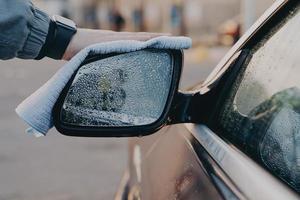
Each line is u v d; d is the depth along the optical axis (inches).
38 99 36.5
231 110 41.8
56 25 38.9
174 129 49.5
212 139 40.8
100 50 36.9
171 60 38.9
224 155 37.2
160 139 52.4
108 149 158.7
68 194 123.7
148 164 52.9
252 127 37.8
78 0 850.1
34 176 135.6
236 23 514.3
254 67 41.9
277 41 40.6
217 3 587.5
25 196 122.7
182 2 575.8
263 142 35.6
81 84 37.9
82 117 38.3
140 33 39.8
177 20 573.0
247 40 44.6
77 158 150.1
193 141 43.4
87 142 166.1
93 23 835.4
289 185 31.1
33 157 151.4
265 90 39.0
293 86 36.4
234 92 42.6
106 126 38.8
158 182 46.4
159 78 39.1
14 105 230.8
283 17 41.4
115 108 38.9
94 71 38.0
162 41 37.7
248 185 32.0
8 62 419.2
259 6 153.9
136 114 39.3
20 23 37.4
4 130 181.9
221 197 33.5
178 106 43.2
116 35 39.8
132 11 677.9
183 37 38.5
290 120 34.9
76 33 39.4
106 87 38.4
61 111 37.3
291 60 37.8
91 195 123.5
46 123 36.8
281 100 36.8
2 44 37.6
